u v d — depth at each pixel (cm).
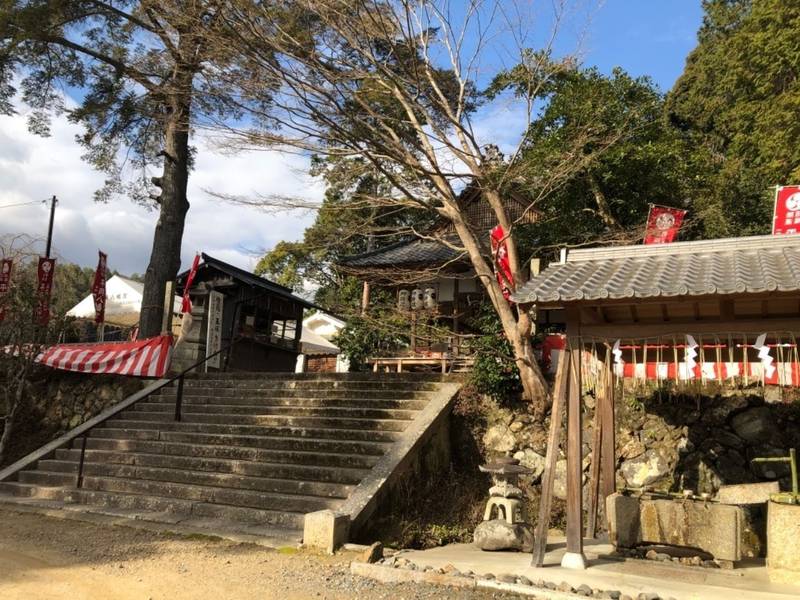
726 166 1523
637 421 965
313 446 948
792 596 493
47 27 1397
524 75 1127
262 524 782
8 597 496
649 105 1227
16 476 1066
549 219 1284
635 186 1263
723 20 2569
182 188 1755
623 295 550
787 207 891
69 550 664
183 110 1183
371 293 1714
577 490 607
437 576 545
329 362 2681
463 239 1066
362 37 1061
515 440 1005
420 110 1089
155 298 1678
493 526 698
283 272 2583
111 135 1576
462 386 1080
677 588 520
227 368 1714
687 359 607
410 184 1096
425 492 904
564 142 1127
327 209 1129
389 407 1065
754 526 766
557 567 593
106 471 1012
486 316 1142
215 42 950
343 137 1002
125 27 1498
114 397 1395
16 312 1282
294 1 988
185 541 711
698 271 596
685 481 899
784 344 646
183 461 984
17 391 1284
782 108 1338
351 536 708
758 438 885
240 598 502
